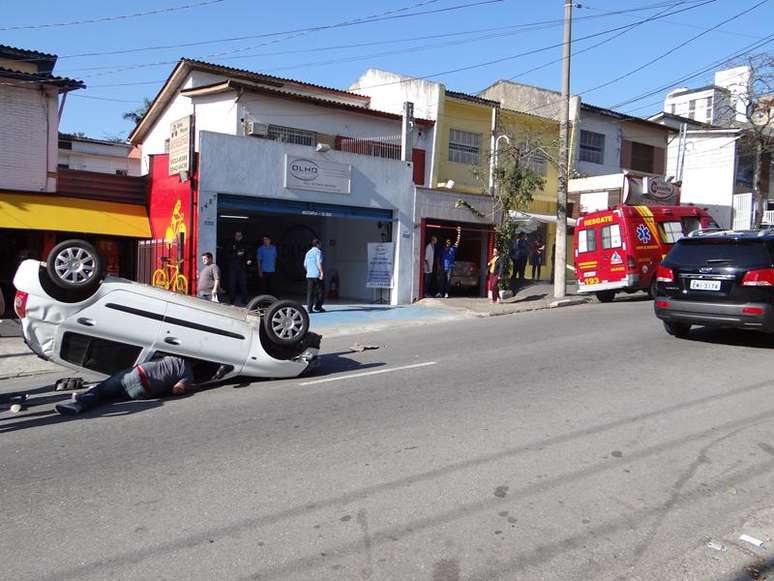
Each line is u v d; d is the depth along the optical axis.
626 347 10.41
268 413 6.96
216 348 8.23
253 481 5.02
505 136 21.42
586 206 25.81
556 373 8.62
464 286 21.08
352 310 17.25
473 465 5.30
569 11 18.38
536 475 5.09
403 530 4.19
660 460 5.42
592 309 16.33
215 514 4.44
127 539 4.10
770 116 29.86
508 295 19.28
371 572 3.70
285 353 8.70
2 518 4.43
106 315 7.76
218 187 16.02
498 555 3.89
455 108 23.08
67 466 5.41
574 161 26.38
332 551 3.93
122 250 18.25
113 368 7.88
